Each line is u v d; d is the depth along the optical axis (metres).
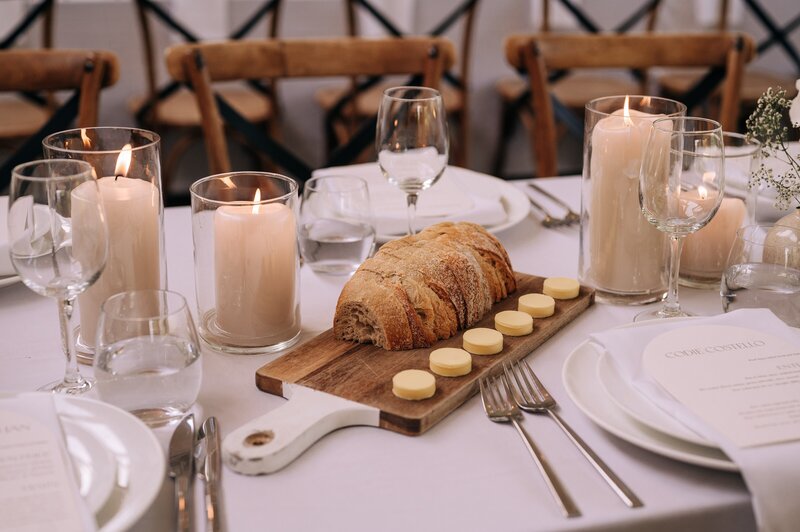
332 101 3.02
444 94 3.04
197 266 0.87
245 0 3.24
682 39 1.77
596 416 0.72
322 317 0.96
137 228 0.84
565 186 1.42
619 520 0.62
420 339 0.85
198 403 0.78
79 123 1.50
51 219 0.72
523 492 0.65
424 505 0.64
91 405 0.69
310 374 0.79
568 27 3.47
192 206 0.86
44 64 1.46
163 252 0.89
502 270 0.97
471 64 3.46
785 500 0.63
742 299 0.92
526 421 0.75
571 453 0.70
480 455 0.70
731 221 1.02
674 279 0.94
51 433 0.65
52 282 0.73
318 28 3.31
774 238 0.91
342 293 0.86
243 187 0.90
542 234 1.22
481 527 0.61
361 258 1.09
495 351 0.84
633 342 0.81
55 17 3.02
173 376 0.72
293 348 0.88
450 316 0.87
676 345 0.80
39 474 0.61
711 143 0.85
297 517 0.62
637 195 0.96
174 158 2.93
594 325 0.94
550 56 1.74
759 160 1.02
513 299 0.97
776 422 0.68
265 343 0.87
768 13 3.73
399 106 1.02
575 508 0.63
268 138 1.64
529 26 3.46
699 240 1.03
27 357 0.86
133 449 0.64
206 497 0.63
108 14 3.06
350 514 0.63
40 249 0.72
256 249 0.84
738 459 0.64
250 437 0.69
